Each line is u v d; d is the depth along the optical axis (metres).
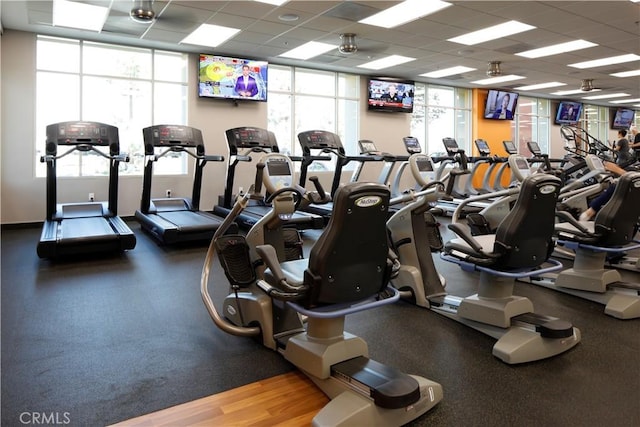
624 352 2.64
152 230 5.82
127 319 3.14
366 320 3.16
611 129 15.88
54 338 2.79
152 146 6.21
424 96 11.35
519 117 13.57
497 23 6.37
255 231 2.71
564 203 4.60
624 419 1.94
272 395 2.14
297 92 9.47
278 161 2.95
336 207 1.87
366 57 8.47
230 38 7.16
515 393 2.16
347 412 1.80
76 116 7.33
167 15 5.99
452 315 3.16
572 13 5.96
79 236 4.80
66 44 7.18
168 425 1.90
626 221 3.30
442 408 2.03
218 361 2.50
